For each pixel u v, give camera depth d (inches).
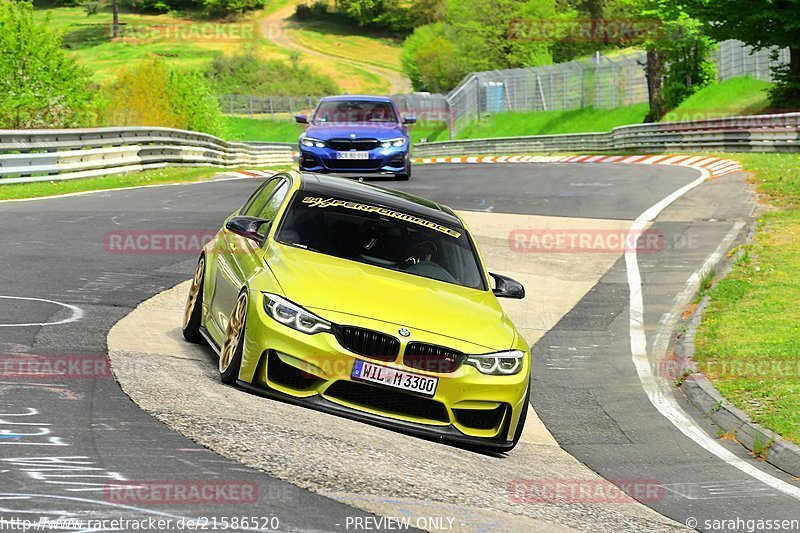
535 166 2795.3
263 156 4079.7
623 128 3986.2
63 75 2950.3
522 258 1311.5
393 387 554.6
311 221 658.8
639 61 4931.1
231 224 652.7
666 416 729.0
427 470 493.7
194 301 722.8
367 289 592.1
